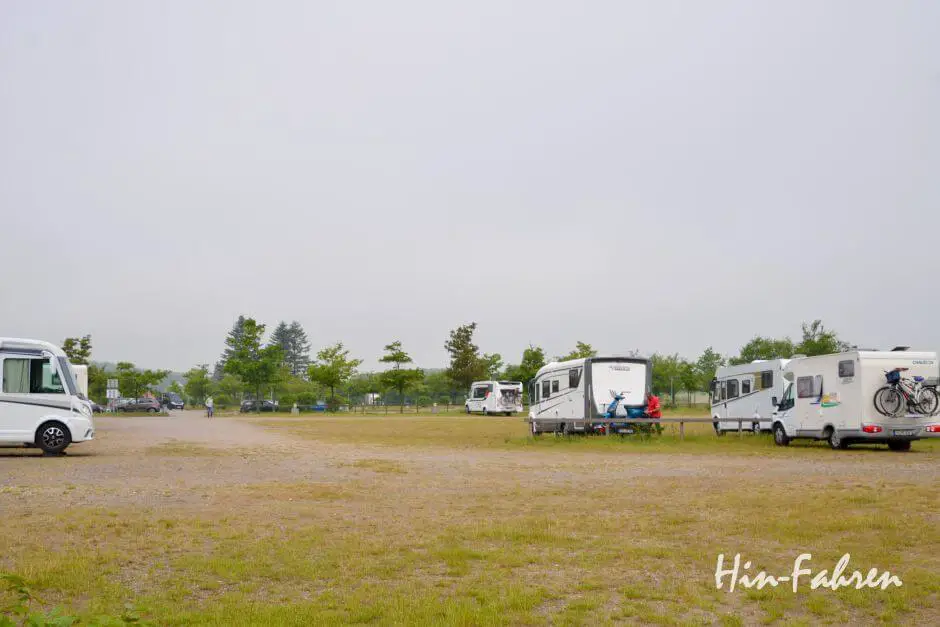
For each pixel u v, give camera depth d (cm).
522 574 772
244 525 1018
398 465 1869
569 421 2956
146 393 9006
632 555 845
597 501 1227
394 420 5481
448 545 896
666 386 8219
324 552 862
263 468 1783
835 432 2320
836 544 894
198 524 1021
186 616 629
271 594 707
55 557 825
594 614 643
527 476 1609
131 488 1393
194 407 10450
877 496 1238
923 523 1002
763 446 2545
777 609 655
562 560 826
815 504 1161
